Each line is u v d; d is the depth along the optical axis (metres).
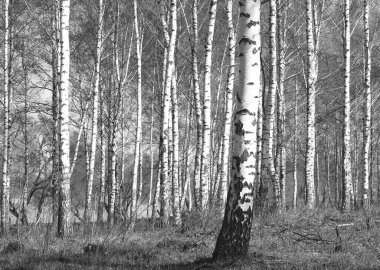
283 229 11.36
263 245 9.55
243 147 7.74
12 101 21.27
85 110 21.44
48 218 10.92
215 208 12.64
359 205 18.92
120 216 12.09
